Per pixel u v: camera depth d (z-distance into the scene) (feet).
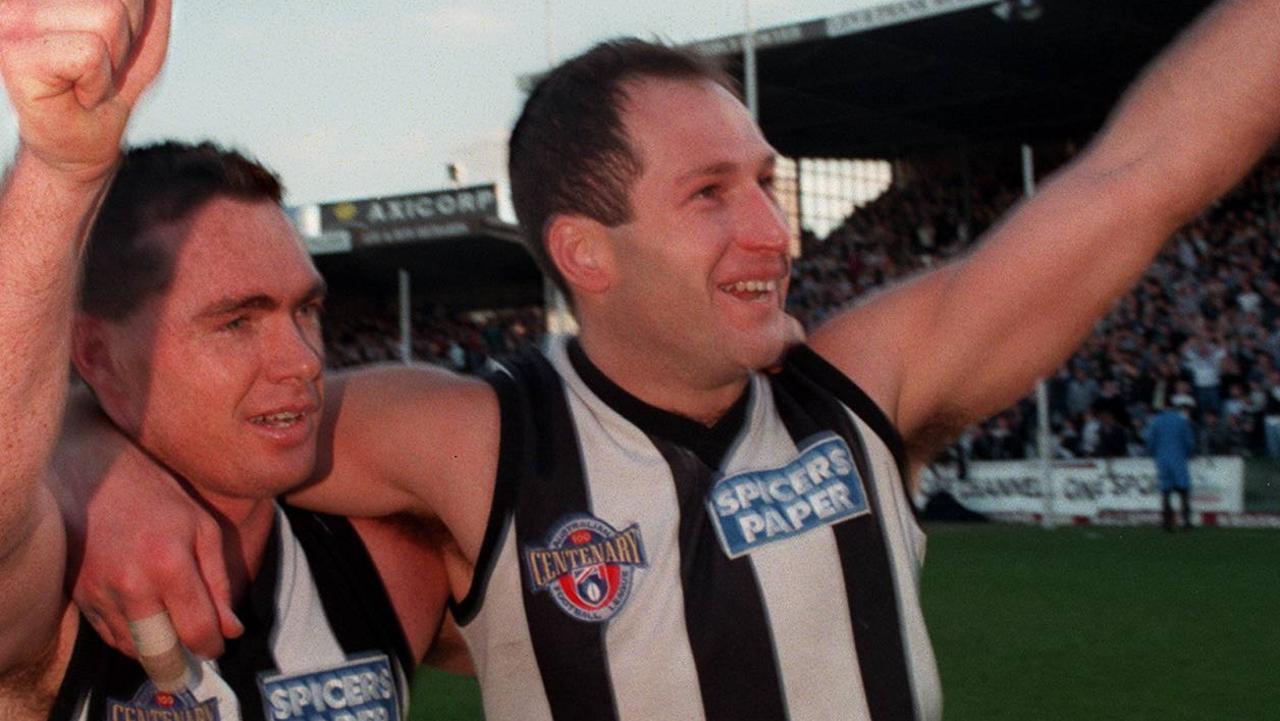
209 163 5.61
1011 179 92.38
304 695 5.89
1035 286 5.74
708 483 5.89
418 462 6.17
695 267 5.67
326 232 75.61
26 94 3.56
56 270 3.94
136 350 5.55
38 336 3.99
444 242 78.59
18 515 4.31
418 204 73.61
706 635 5.71
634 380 6.03
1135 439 61.36
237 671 5.76
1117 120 5.90
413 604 6.42
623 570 5.79
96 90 3.60
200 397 5.52
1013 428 60.59
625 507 5.87
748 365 5.79
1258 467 54.03
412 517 6.47
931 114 83.20
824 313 85.97
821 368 6.15
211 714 5.66
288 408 5.65
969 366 5.93
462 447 6.09
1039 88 77.87
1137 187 5.58
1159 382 61.72
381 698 6.10
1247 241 72.95
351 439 6.35
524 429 6.04
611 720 5.73
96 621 5.31
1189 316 68.03
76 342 5.71
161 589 5.11
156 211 5.47
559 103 5.99
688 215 5.69
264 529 6.06
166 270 5.45
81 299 5.59
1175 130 5.58
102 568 5.10
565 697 5.81
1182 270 71.61
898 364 6.08
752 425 6.02
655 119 5.72
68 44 3.47
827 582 5.84
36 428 4.11
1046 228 5.73
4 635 4.93
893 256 91.40
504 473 5.95
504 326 92.27
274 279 5.55
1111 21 66.74
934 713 6.04
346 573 6.24
